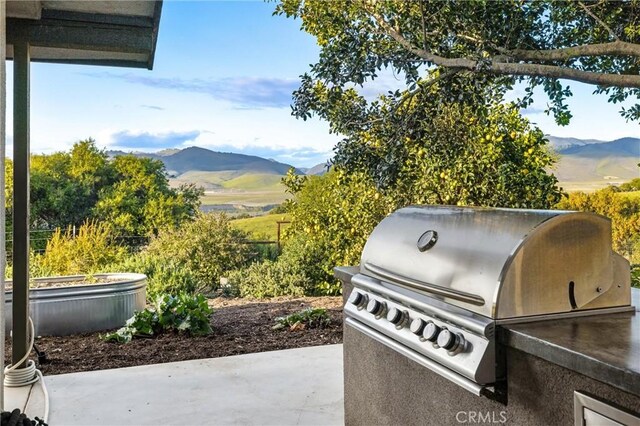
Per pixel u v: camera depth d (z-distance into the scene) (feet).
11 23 11.14
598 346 4.10
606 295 5.29
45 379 11.96
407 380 6.67
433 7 14.69
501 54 14.29
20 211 11.47
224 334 16.12
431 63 14.79
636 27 13.25
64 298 16.58
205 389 11.23
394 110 15.40
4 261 5.61
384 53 15.19
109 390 11.23
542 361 4.49
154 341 15.38
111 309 17.34
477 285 5.14
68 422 9.59
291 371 12.34
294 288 24.34
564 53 13.29
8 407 10.20
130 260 24.95
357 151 15.94
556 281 5.08
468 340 5.10
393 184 16.62
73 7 11.15
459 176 16.76
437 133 16.31
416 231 6.83
